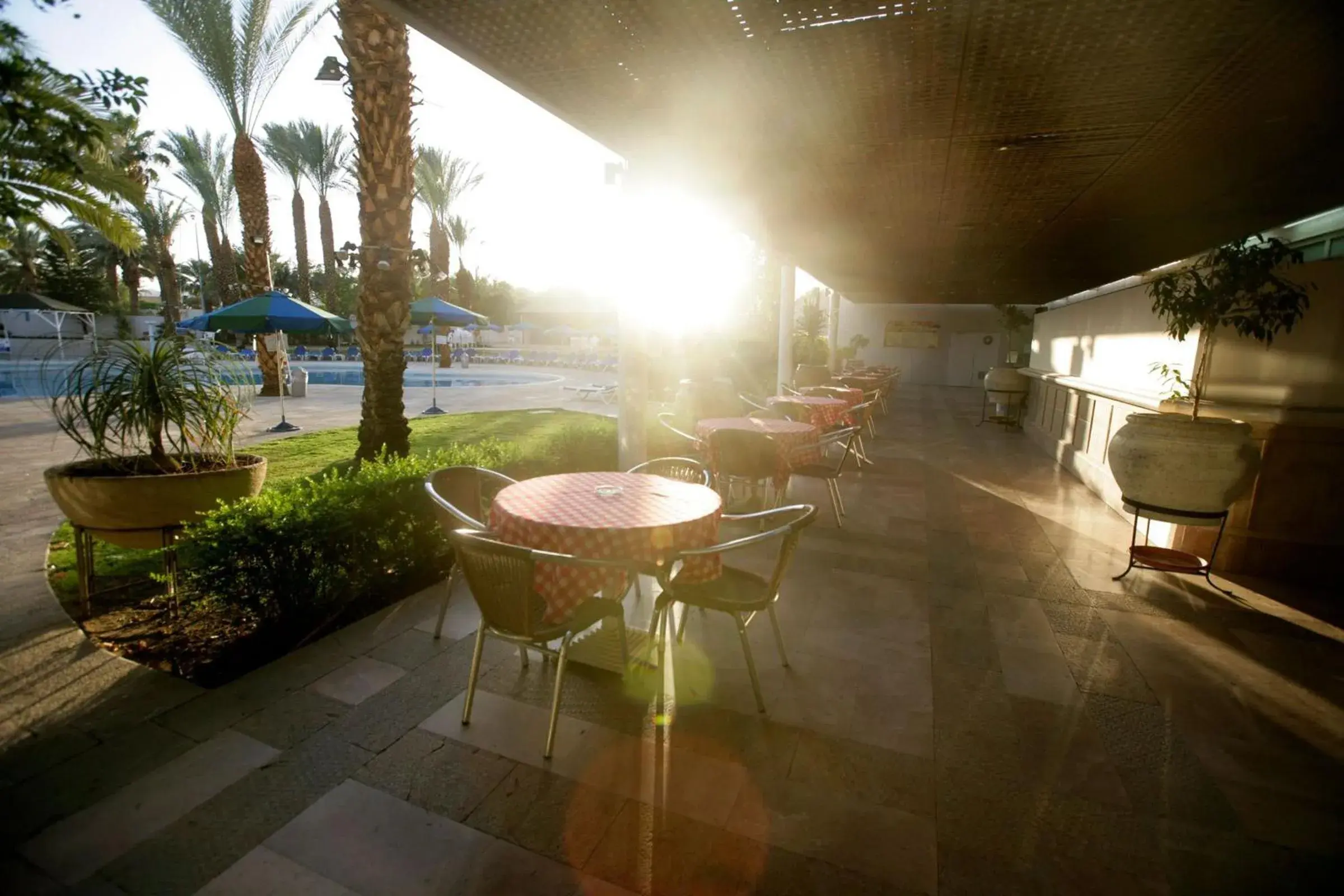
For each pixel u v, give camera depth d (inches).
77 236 1101.7
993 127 141.6
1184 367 186.5
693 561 99.7
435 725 91.7
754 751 88.3
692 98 130.6
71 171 107.8
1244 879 68.7
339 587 121.1
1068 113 131.8
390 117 207.9
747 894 65.7
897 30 99.8
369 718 92.6
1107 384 245.4
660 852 70.6
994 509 215.0
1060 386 307.4
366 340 218.7
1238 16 90.5
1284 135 137.8
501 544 82.8
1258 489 153.5
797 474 191.8
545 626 90.3
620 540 91.2
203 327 355.6
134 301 1155.3
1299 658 116.6
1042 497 232.5
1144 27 94.9
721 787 81.0
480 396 589.0
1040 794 81.3
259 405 467.8
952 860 70.7
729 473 183.3
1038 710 99.5
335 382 729.6
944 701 101.6
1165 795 81.4
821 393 351.6
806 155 166.2
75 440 119.6
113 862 66.7
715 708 98.3
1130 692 104.7
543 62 114.3
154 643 111.3
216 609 118.1
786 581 149.9
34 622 115.6
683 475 144.6
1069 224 241.3
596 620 94.1
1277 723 97.0
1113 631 126.3
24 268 1069.8
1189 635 125.1
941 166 174.4
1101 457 240.4
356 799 77.0
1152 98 121.8
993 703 101.0
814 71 116.3
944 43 103.4
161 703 93.9
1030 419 383.6
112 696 95.0
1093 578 153.9
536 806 76.8
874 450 330.3
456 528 116.3
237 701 95.4
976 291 566.3
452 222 1069.1
